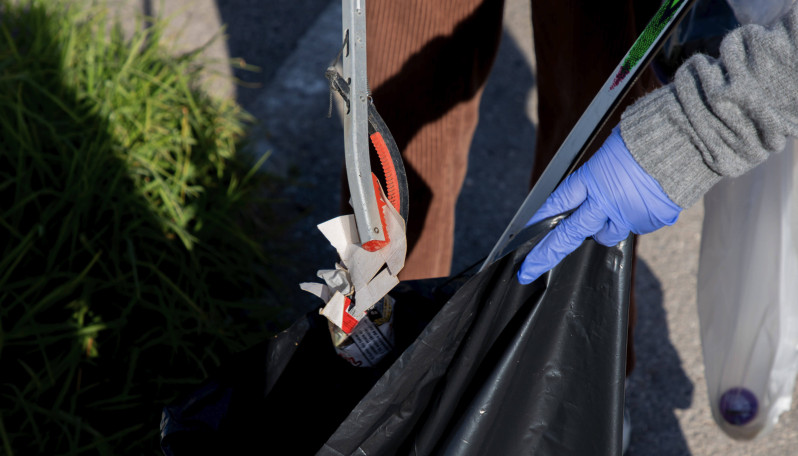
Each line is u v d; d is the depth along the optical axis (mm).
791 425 1978
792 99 901
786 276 1460
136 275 1838
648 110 1000
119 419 1782
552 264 1048
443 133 1640
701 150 968
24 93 2166
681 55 1361
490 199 2559
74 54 2346
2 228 1963
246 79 2906
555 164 980
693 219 2525
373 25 1518
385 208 988
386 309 1167
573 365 1126
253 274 2164
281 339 1199
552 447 1183
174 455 1165
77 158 1990
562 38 1506
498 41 1654
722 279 1572
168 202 2035
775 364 1539
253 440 1246
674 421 2002
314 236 2381
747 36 923
